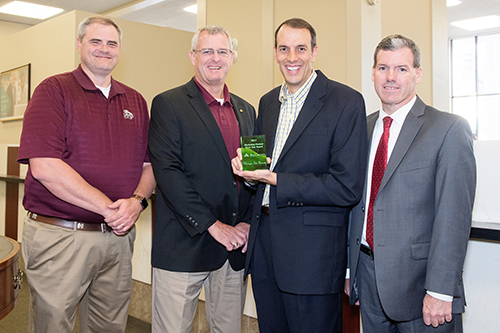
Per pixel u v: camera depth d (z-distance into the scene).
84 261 1.89
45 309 1.86
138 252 3.34
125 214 1.88
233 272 2.00
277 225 1.67
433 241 1.46
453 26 9.75
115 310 2.07
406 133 1.57
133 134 2.02
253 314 2.84
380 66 1.62
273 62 3.57
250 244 1.81
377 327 1.64
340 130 1.62
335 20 3.34
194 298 1.90
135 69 5.37
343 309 2.38
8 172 4.58
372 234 1.62
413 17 4.11
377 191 1.61
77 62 5.09
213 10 3.89
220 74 1.94
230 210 1.92
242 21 3.68
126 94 2.06
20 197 4.34
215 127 1.90
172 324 1.86
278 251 1.66
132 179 2.00
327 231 1.63
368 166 1.71
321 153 1.64
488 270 1.91
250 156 1.65
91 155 1.88
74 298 1.89
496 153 1.89
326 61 3.41
